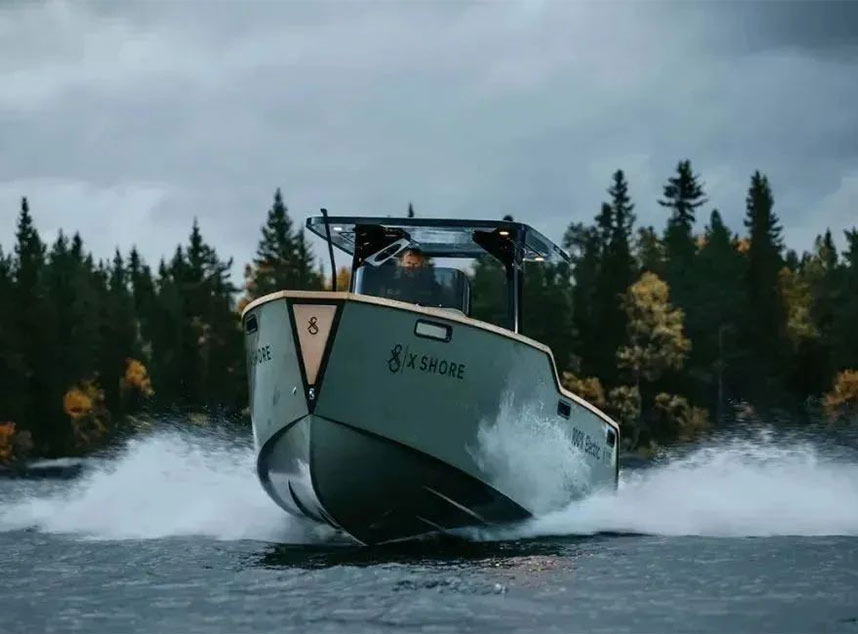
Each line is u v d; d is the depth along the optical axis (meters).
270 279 115.88
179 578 13.20
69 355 92.38
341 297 14.63
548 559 14.40
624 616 10.98
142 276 124.94
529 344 15.91
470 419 15.28
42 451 87.25
